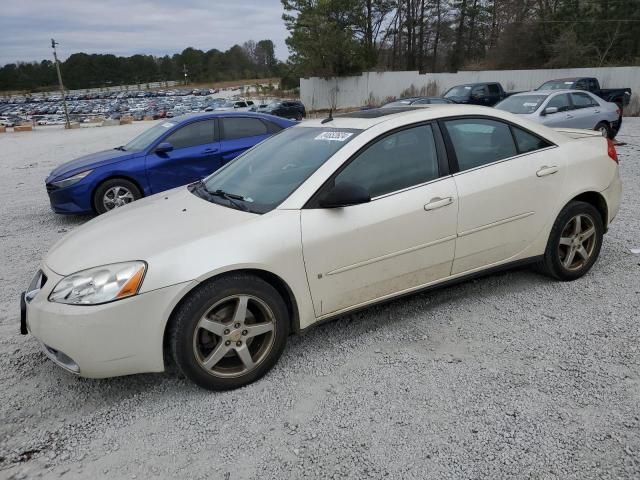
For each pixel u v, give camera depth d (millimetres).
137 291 2709
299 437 2561
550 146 4008
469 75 35594
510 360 3145
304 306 3146
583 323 3537
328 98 40531
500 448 2404
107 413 2846
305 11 41406
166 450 2521
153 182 7469
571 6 42438
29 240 6504
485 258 3768
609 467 2252
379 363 3195
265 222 3018
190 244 2865
